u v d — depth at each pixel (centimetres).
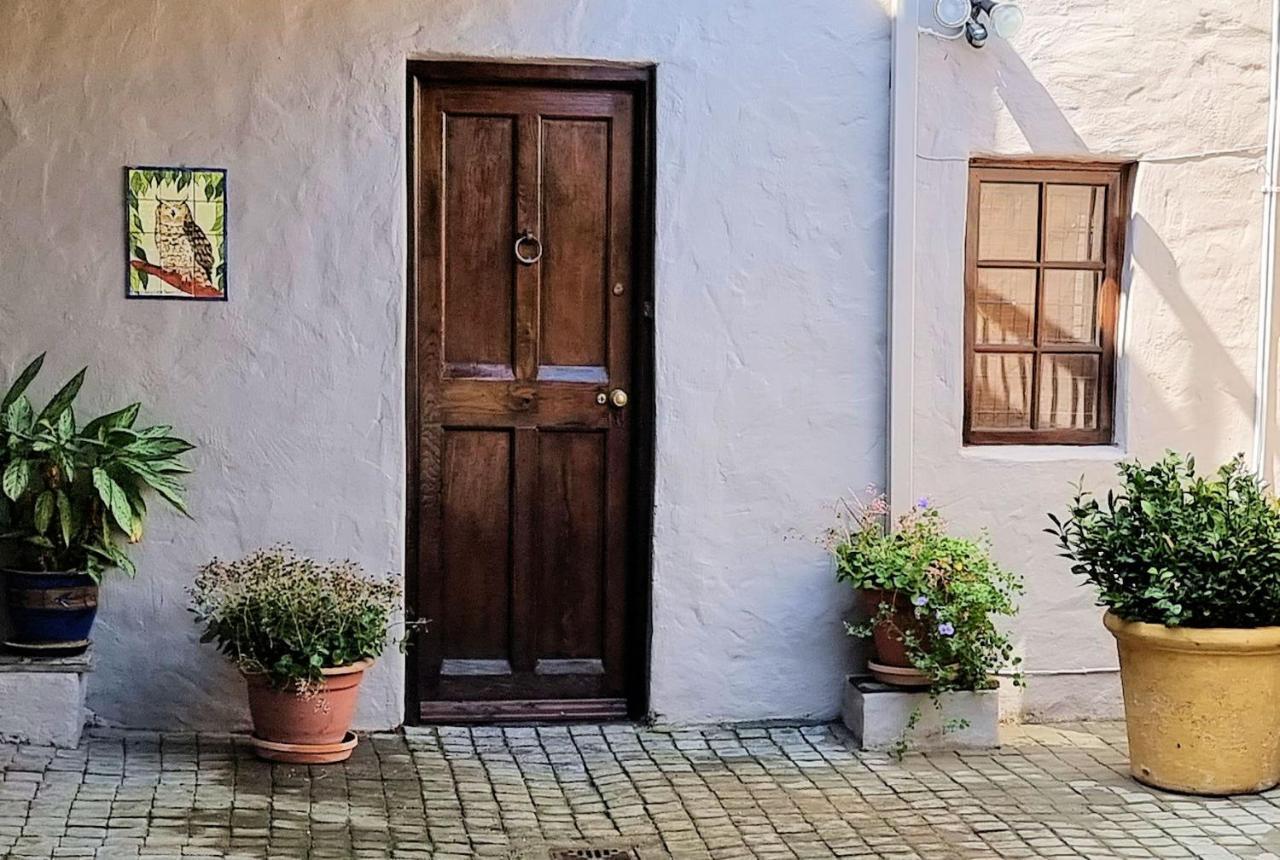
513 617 562
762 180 555
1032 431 585
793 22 554
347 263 534
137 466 498
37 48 519
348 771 497
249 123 528
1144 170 577
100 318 526
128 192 524
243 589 513
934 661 526
